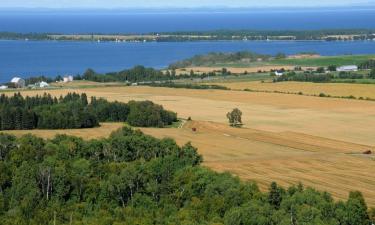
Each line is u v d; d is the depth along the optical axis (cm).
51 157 11788
